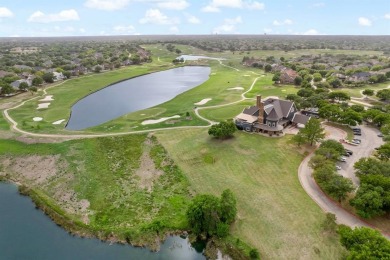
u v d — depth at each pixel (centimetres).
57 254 4528
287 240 4584
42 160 7444
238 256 4366
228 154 7325
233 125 8256
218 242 4638
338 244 4444
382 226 4734
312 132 7362
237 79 17162
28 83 15650
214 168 6725
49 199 5981
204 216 4772
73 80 17512
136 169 6956
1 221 5319
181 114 10531
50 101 12744
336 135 8469
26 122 9925
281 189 5841
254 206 5372
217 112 10619
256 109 9056
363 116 9381
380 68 18312
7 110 11344
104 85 16425
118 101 13425
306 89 12550
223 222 4838
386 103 11600
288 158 7044
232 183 6119
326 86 14425
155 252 4616
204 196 4991
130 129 9119
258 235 4716
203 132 8738
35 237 4909
